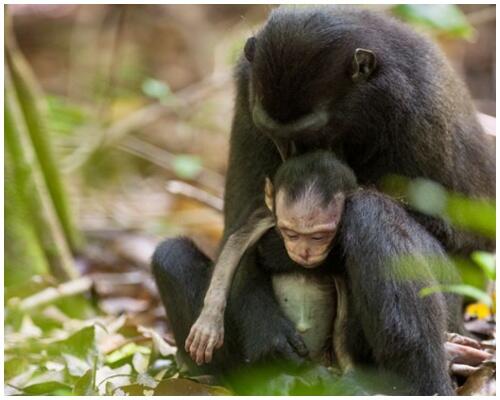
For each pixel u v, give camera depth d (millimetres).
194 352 9758
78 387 10117
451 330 10750
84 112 22812
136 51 27234
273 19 10016
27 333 13047
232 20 27953
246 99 10695
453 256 10742
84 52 27062
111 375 10836
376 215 9586
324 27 9938
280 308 10367
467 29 15539
